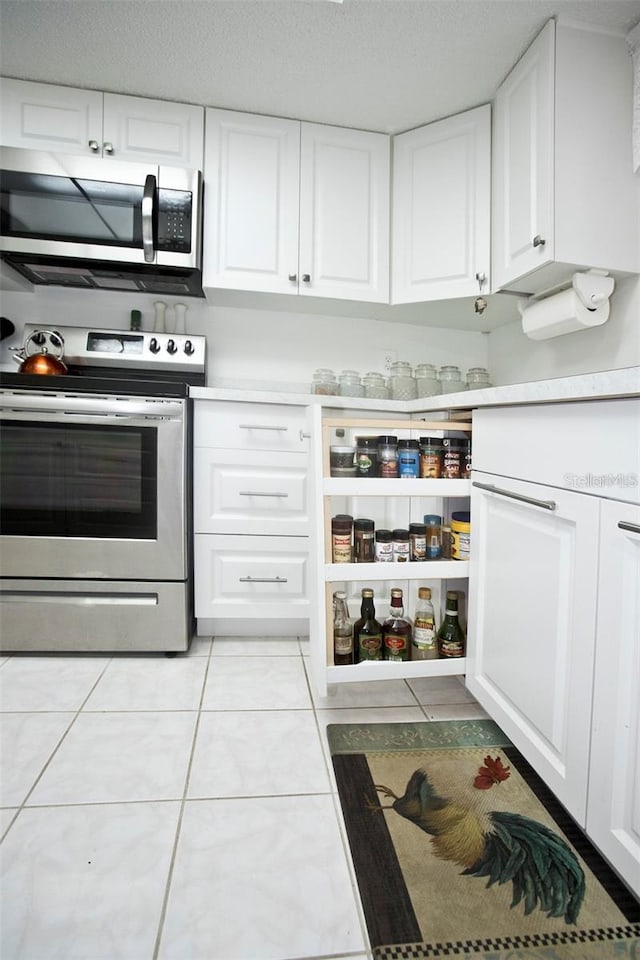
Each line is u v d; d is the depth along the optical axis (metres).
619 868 0.72
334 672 1.19
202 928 0.70
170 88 1.62
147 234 1.61
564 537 0.87
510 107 1.55
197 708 1.28
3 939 0.68
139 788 0.98
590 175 1.38
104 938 0.68
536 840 0.87
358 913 0.73
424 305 1.90
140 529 1.55
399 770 1.06
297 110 1.72
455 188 1.74
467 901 0.75
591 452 0.78
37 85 1.61
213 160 1.72
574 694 0.82
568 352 1.75
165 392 1.54
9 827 0.87
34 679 1.42
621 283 1.50
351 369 2.15
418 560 1.30
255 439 1.67
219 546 1.67
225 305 2.03
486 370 2.19
